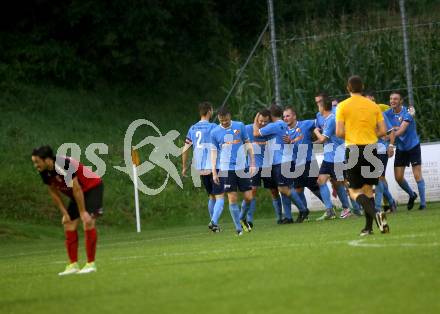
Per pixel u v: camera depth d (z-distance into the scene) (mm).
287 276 25422
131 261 35469
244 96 77125
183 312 21047
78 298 25031
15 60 94312
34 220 65438
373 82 76500
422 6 94000
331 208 54562
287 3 118188
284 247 34938
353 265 26391
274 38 67625
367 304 20016
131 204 70062
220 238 45875
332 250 31094
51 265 37688
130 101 96875
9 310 23922
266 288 23547
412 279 22953
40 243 57844
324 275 24953
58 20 98438
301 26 88812
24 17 99562
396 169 55688
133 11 96562
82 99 93188
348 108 36312
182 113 99062
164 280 27172
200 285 25281
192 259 33562
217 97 105250
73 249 32344
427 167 62938
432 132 72750
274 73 67438
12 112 84750
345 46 76375
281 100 72812
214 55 110500
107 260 37188
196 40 109125
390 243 31859
